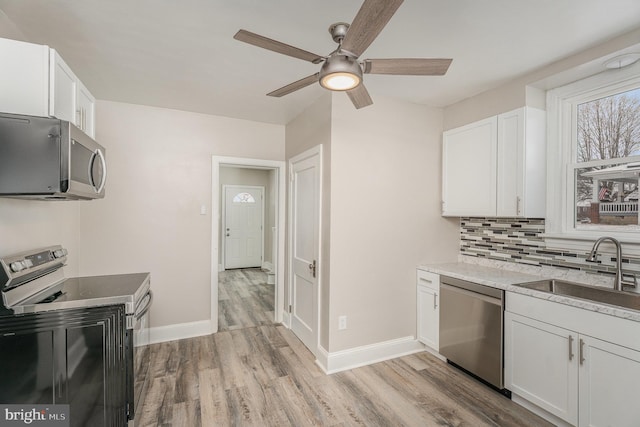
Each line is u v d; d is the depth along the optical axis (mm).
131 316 1775
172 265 3354
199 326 3471
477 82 2594
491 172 2689
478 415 2117
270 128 3811
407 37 1945
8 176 1434
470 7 1656
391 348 2947
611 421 1685
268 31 1907
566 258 2459
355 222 2791
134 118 3189
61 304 1617
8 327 1538
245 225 7387
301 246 3367
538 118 2516
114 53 2164
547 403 1994
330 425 2027
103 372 1687
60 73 1685
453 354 2672
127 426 1777
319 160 2879
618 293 2068
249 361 2887
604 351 1716
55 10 1691
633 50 1920
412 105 3049
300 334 3350
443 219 3238
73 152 1553
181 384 2494
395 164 2971
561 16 1732
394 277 2975
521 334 2154
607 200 2268
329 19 1785
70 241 2719
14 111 1501
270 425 2027
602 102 2307
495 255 2988
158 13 1724
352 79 1542
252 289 5504
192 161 3426
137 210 3211
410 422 2053
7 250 1677
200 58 2238
